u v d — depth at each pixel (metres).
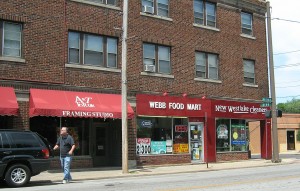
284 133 51.00
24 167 14.57
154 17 24.19
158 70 24.28
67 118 21.31
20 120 18.80
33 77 19.36
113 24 22.45
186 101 25.23
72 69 20.69
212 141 26.53
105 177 17.92
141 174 19.28
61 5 20.58
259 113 29.77
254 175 18.12
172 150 24.61
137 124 23.16
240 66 28.91
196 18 26.67
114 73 22.20
